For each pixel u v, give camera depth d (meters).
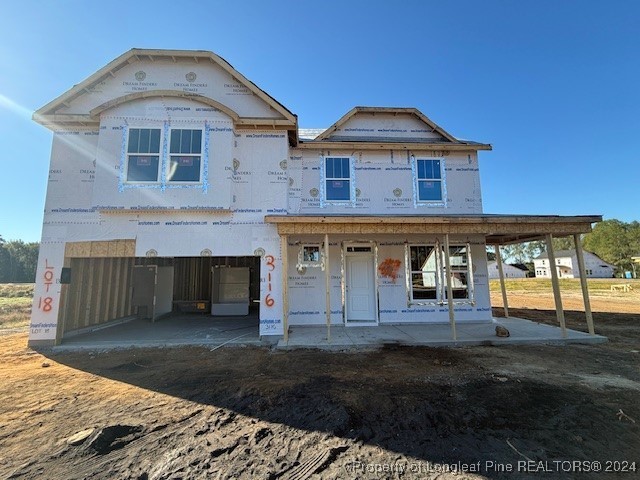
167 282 14.35
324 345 7.71
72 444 3.51
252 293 15.95
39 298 8.13
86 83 8.91
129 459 3.25
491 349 7.45
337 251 10.45
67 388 5.24
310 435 3.71
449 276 8.22
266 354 7.27
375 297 10.41
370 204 10.77
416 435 3.68
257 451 3.40
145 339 8.80
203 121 8.72
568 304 16.91
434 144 10.86
